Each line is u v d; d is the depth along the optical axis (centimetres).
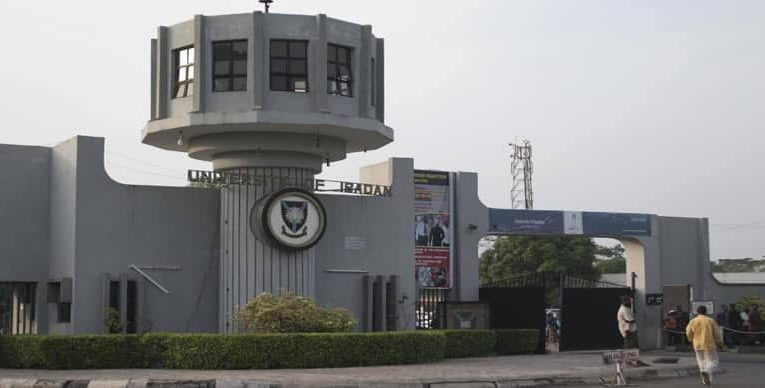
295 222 2997
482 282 8081
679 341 4291
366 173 3634
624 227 4312
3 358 2695
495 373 2533
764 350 4106
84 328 2897
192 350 2580
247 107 2883
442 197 3862
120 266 2972
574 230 4178
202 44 2912
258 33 2881
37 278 3086
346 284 3275
